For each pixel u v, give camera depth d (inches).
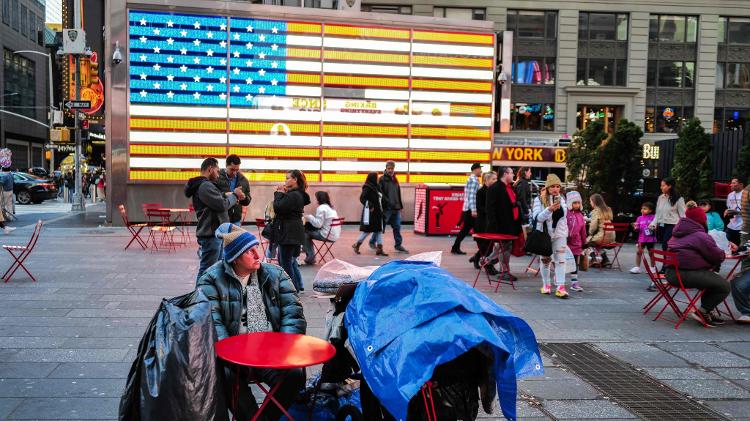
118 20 629.0
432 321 114.5
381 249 482.9
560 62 1369.3
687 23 1408.7
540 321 295.6
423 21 722.2
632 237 663.8
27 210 954.1
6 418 162.1
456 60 737.6
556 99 1376.7
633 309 328.2
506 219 392.5
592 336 270.7
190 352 115.9
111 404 173.9
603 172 658.8
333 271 152.6
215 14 655.1
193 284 349.1
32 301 299.0
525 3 1353.3
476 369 125.0
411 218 737.6
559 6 1359.5
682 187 679.7
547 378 213.3
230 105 665.6
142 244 495.8
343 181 708.7
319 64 692.1
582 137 681.6
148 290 330.3
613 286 398.3
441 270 132.5
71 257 439.8
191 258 446.6
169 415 113.0
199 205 289.9
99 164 1605.6
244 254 145.3
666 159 818.2
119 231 605.9
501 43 753.0
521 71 1375.5
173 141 650.2
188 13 647.8
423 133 733.3
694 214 298.4
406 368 110.0
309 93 691.4
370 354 117.6
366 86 709.3
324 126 698.2
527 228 478.0
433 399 121.6
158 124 645.3
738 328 291.9
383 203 494.3
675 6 1385.3
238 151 671.1
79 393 181.8
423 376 108.0
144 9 634.2
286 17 677.9
